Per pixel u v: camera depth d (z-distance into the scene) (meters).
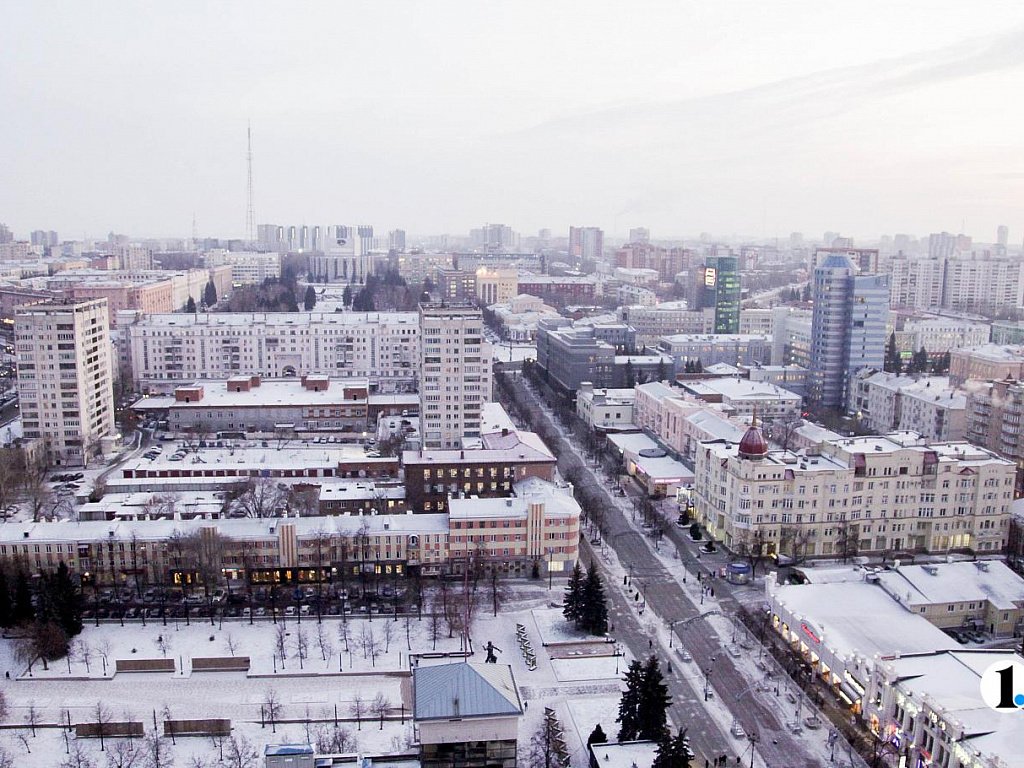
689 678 188.62
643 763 150.25
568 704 178.25
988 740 140.38
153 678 187.50
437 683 122.88
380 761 135.00
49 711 174.62
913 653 175.38
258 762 156.38
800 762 160.25
